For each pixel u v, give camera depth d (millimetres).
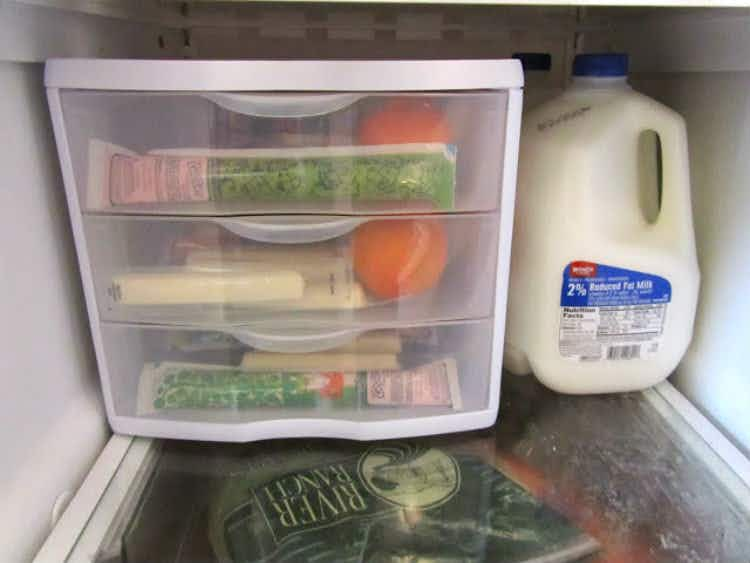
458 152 556
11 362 496
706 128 677
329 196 552
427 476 594
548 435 655
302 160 542
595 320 648
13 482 495
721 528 534
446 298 612
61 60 504
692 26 670
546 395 723
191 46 874
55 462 550
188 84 500
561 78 904
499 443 643
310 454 625
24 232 516
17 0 477
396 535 522
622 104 619
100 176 543
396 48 889
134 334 613
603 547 513
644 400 707
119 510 542
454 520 538
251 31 869
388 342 625
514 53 850
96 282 577
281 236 563
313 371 624
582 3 460
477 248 593
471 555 501
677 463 611
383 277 591
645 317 653
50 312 557
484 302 607
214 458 616
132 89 504
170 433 615
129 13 685
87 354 627
